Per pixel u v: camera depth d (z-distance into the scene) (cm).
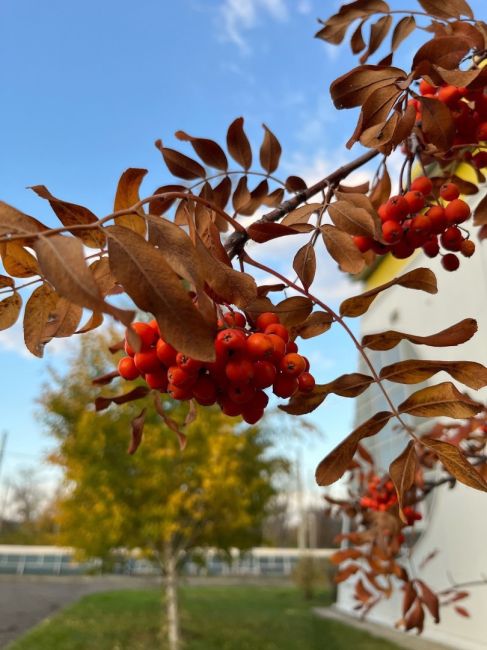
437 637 141
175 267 16
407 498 51
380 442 163
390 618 186
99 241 22
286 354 21
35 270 22
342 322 23
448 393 21
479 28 29
